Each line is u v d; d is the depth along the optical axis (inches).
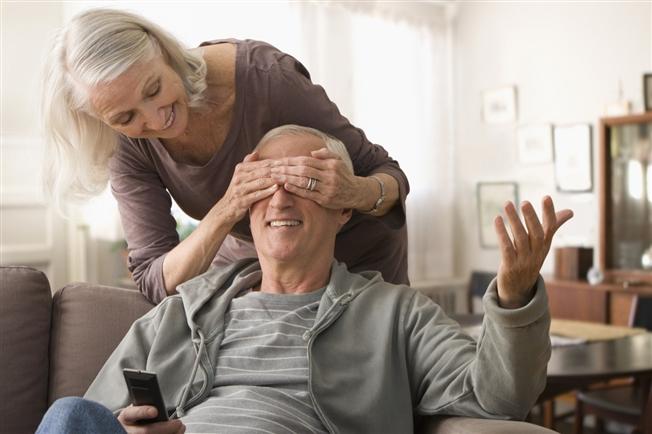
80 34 56.9
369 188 66.4
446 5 216.8
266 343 61.2
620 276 172.2
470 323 118.8
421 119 211.0
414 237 210.1
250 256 76.6
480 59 213.6
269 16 172.4
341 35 189.5
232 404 57.9
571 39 192.7
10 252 159.6
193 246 67.2
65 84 60.2
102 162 68.1
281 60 69.2
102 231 165.5
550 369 90.9
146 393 50.5
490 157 211.9
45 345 72.5
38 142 163.9
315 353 60.4
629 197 172.7
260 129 68.1
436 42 215.5
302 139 65.4
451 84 219.0
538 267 48.7
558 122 195.6
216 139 68.3
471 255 217.6
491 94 210.4
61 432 44.8
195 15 161.0
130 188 72.7
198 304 64.4
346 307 62.6
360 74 197.8
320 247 64.0
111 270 174.6
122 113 57.5
